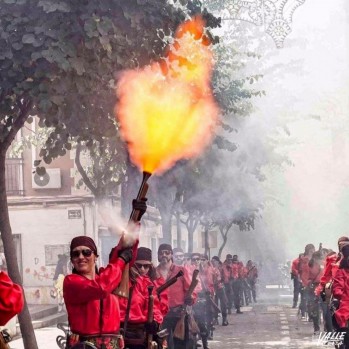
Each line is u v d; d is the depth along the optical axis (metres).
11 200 34.88
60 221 34.97
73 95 13.59
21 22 12.94
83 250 8.44
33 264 34.88
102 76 13.75
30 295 34.56
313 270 23.92
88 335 8.54
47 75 12.83
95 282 8.26
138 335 10.88
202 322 20.11
